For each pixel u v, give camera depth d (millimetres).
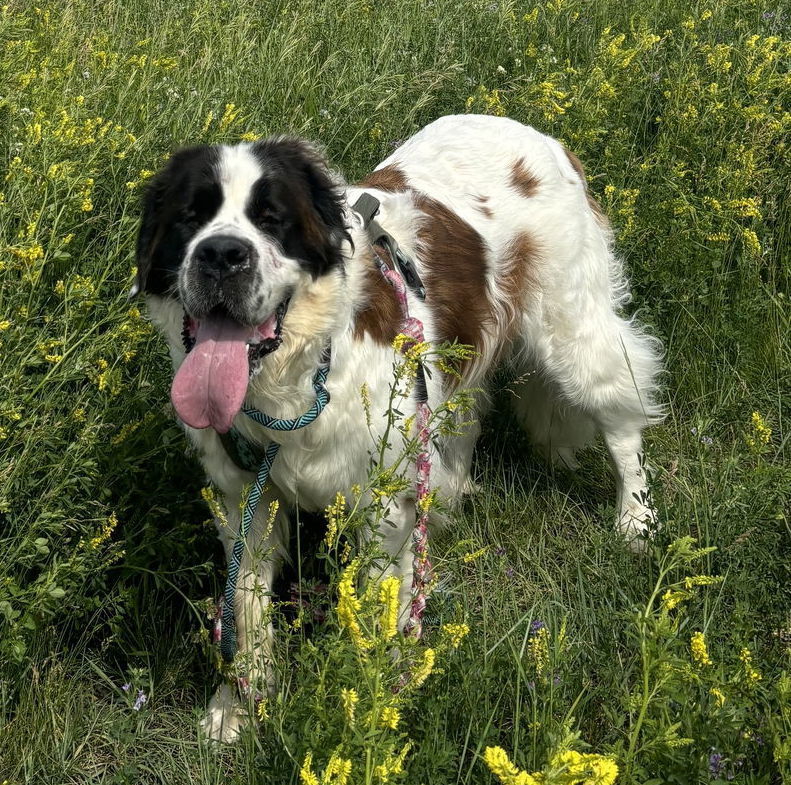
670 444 2348
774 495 1855
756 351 2439
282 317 1736
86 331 2004
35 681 1820
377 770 1313
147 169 2244
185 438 1948
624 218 2492
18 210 2053
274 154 1769
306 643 1535
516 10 3465
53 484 1865
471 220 2117
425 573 1799
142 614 1962
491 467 2348
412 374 1666
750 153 2537
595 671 1776
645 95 2908
